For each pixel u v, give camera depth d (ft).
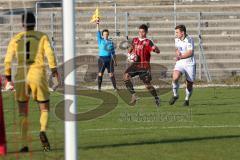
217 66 239.91
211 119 122.52
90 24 260.83
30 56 86.43
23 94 87.56
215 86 194.49
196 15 262.88
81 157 83.05
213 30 256.73
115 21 258.57
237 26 260.01
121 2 284.41
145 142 95.04
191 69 144.87
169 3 282.97
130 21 262.67
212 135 101.60
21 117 90.84
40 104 87.25
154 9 275.80
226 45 249.55
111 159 81.66
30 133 98.84
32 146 90.17
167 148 89.76
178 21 262.47
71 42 46.50
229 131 106.11
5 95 147.54
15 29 169.37
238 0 279.49
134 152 86.69
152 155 84.38
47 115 87.25
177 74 145.07
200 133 104.01
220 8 274.36
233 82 214.90
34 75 86.12
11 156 82.64
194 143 93.97
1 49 170.50
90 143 94.22
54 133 96.89
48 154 83.71
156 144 93.25
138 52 147.33
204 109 139.95
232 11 273.33
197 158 82.33
